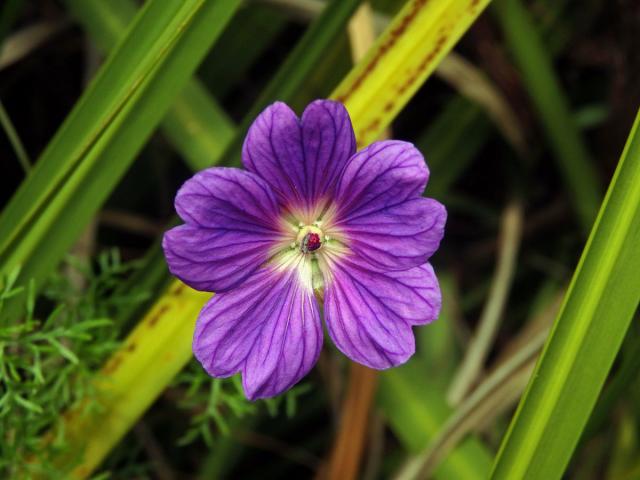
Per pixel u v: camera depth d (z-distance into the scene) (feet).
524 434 0.47
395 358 0.44
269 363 0.45
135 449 0.64
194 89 0.60
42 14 0.68
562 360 0.46
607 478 0.67
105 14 0.61
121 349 0.53
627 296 0.46
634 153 0.45
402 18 0.50
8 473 0.55
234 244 0.43
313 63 0.53
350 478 0.58
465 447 0.60
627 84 0.68
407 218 0.43
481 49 0.70
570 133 0.68
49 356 0.57
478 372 0.69
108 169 0.50
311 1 0.62
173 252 0.42
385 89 0.51
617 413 0.68
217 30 0.49
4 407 0.51
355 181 0.43
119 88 0.49
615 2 0.69
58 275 0.57
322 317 0.65
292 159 0.43
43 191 0.50
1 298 0.49
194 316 0.53
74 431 0.54
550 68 0.66
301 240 0.45
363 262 0.45
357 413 0.58
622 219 0.46
